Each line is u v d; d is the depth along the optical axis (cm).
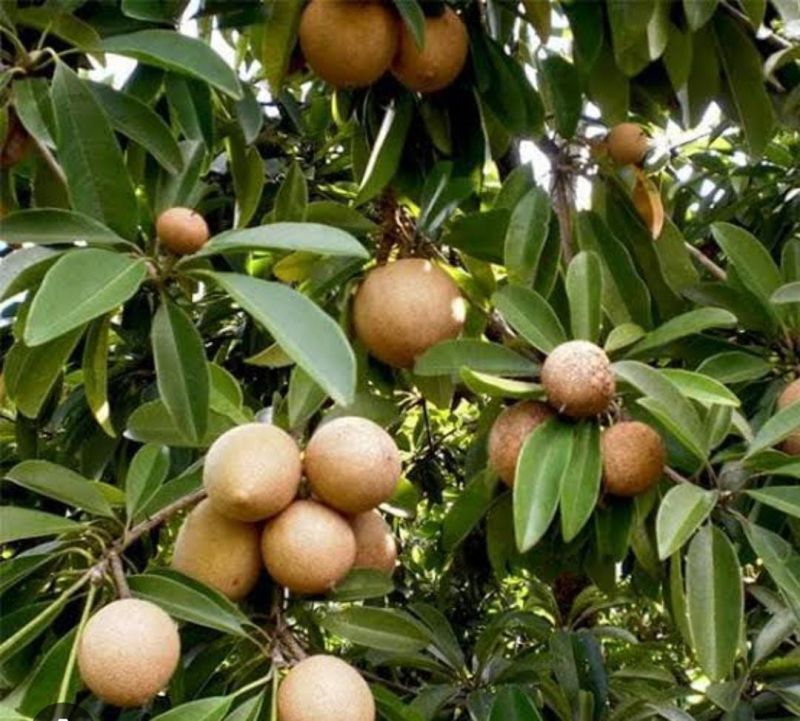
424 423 281
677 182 241
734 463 126
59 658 109
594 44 159
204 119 151
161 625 107
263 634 119
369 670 202
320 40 143
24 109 128
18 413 202
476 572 258
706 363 147
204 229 117
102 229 118
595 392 123
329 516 119
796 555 122
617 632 233
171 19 144
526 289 139
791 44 167
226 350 240
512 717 130
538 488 118
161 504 130
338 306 158
